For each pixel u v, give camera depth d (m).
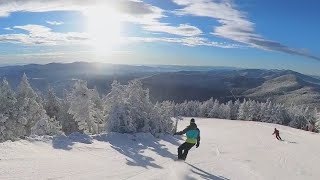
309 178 14.39
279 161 18.22
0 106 30.95
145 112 24.67
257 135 36.72
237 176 12.44
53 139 14.02
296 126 99.00
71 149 13.11
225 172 12.77
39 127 19.52
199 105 119.19
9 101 31.16
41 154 11.32
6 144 11.75
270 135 38.06
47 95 45.47
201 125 56.25
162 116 26.62
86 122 29.11
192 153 16.83
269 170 14.98
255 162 16.75
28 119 35.38
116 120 22.88
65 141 14.25
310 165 17.81
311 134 45.12
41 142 13.21
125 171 10.30
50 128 19.86
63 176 8.85
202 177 11.03
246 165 15.28
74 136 15.52
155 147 17.27
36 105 36.09
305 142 31.62
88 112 28.89
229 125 56.19
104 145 15.02
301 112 102.12
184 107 119.50
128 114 23.58
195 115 117.00
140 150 15.38
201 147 20.06
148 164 11.97
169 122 27.53
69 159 11.14
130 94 25.38
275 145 26.89
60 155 11.65
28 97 35.84
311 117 97.06
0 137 29.67
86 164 10.66
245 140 29.14
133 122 23.66
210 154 17.31
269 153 21.19
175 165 12.37
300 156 20.97
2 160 9.68
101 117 29.59
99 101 42.06
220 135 33.09
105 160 11.81
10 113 31.48
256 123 63.53
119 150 14.33
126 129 22.91
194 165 13.25
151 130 24.20
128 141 17.59
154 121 25.03
